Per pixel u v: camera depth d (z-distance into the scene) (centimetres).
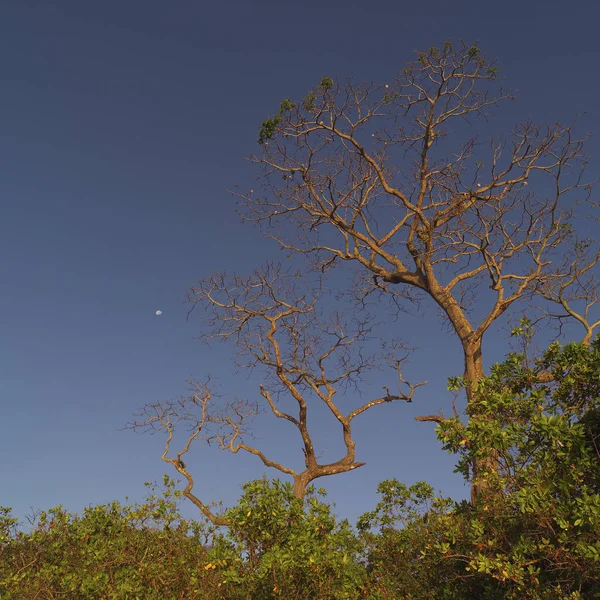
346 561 701
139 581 803
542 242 1289
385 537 1000
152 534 951
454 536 665
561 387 686
